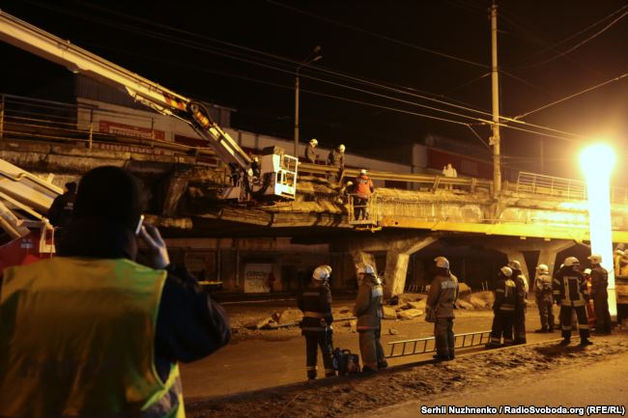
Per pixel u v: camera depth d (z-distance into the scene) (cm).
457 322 1717
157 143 1786
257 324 1537
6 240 889
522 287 1224
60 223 834
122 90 1295
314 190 1994
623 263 1730
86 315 157
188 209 1700
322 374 965
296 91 2919
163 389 163
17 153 1464
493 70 2584
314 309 849
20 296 160
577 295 1166
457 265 4053
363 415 625
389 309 1802
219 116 3744
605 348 1106
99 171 180
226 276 3209
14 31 1066
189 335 168
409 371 867
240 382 899
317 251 3647
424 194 2411
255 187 1570
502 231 2292
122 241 173
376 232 2450
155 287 163
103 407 155
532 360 967
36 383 155
